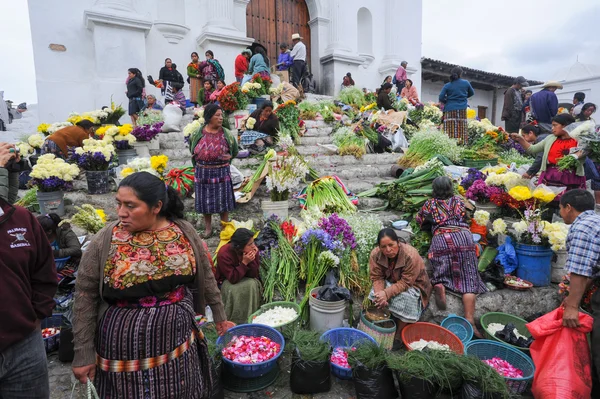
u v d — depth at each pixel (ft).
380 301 9.92
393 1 46.62
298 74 35.88
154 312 5.16
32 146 19.84
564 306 8.02
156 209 5.24
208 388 6.10
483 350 9.48
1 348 4.88
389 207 16.49
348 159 22.61
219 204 12.46
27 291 5.18
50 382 8.41
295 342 8.49
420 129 28.22
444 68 54.19
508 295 11.66
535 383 8.06
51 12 28.58
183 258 5.42
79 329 5.18
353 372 8.02
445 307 11.13
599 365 7.69
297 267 11.47
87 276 5.15
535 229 11.85
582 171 14.11
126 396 5.10
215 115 11.86
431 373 7.57
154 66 32.71
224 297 10.23
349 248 11.57
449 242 11.10
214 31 33.81
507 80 60.44
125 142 18.28
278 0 43.21
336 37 43.55
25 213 5.34
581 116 23.36
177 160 20.06
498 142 24.93
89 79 30.19
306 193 15.76
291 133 24.14
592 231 7.46
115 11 29.12
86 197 15.14
